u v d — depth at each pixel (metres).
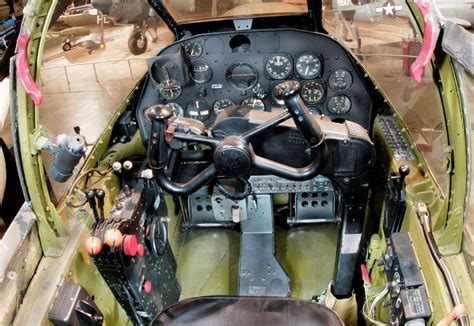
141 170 1.01
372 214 1.09
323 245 1.28
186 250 1.30
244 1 1.16
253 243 1.14
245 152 0.67
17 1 1.30
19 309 0.65
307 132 0.67
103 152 1.08
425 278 0.68
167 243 1.07
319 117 0.84
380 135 1.09
